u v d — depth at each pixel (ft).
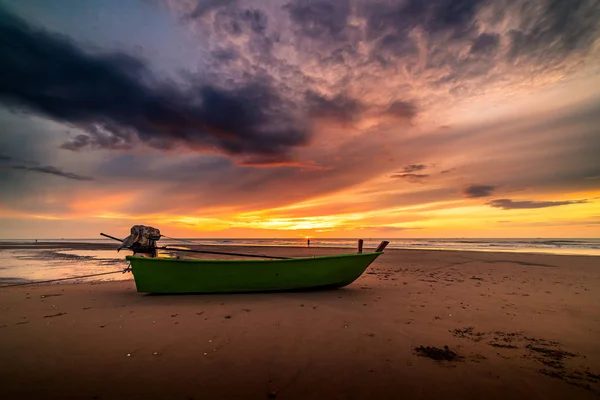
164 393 9.89
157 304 22.21
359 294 25.93
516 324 17.52
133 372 11.35
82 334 15.49
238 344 14.25
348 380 10.91
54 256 67.21
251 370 11.62
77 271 43.16
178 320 18.04
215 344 14.24
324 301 23.25
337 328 16.67
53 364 11.98
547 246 115.03
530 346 14.23
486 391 10.22
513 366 12.12
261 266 25.96
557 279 34.01
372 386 10.51
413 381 10.87
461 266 46.91
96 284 32.01
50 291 27.45
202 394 9.89
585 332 16.19
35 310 20.40
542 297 24.58
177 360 12.44
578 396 9.94
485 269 43.16
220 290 25.93
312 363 12.28
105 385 10.37
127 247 27.20
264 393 10.00
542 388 10.43
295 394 9.95
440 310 20.53
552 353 13.42
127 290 27.94
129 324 17.22
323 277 26.91
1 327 16.62
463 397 9.87
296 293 26.37
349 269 27.27
